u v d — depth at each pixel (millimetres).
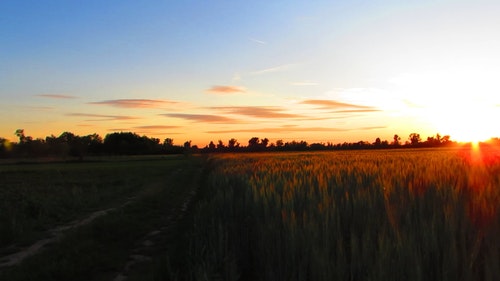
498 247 4383
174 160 96125
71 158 115000
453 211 5230
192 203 18484
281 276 5719
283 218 6535
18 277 7805
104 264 8773
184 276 7094
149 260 9180
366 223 5727
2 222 12930
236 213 9695
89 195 21438
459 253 4363
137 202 18750
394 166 13516
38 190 24234
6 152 116188
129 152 144375
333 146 146375
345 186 8906
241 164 26469
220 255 7102
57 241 11047
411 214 5703
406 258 4422
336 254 5176
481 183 7617
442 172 9781
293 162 23328
